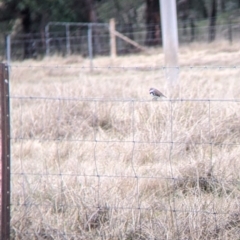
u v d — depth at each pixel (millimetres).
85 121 19656
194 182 14453
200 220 12945
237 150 15523
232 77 27578
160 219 13148
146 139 16516
